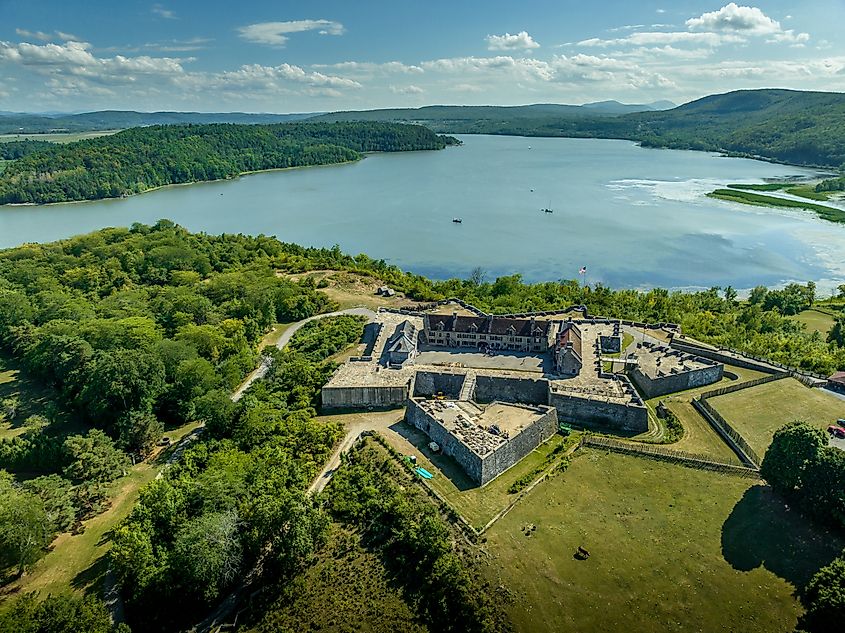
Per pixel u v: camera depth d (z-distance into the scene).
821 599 80.88
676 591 91.31
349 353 181.62
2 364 194.50
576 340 162.50
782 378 155.25
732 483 114.19
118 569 99.94
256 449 131.12
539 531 103.62
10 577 104.31
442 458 125.81
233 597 100.62
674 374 151.25
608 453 125.56
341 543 107.06
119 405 154.50
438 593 94.44
